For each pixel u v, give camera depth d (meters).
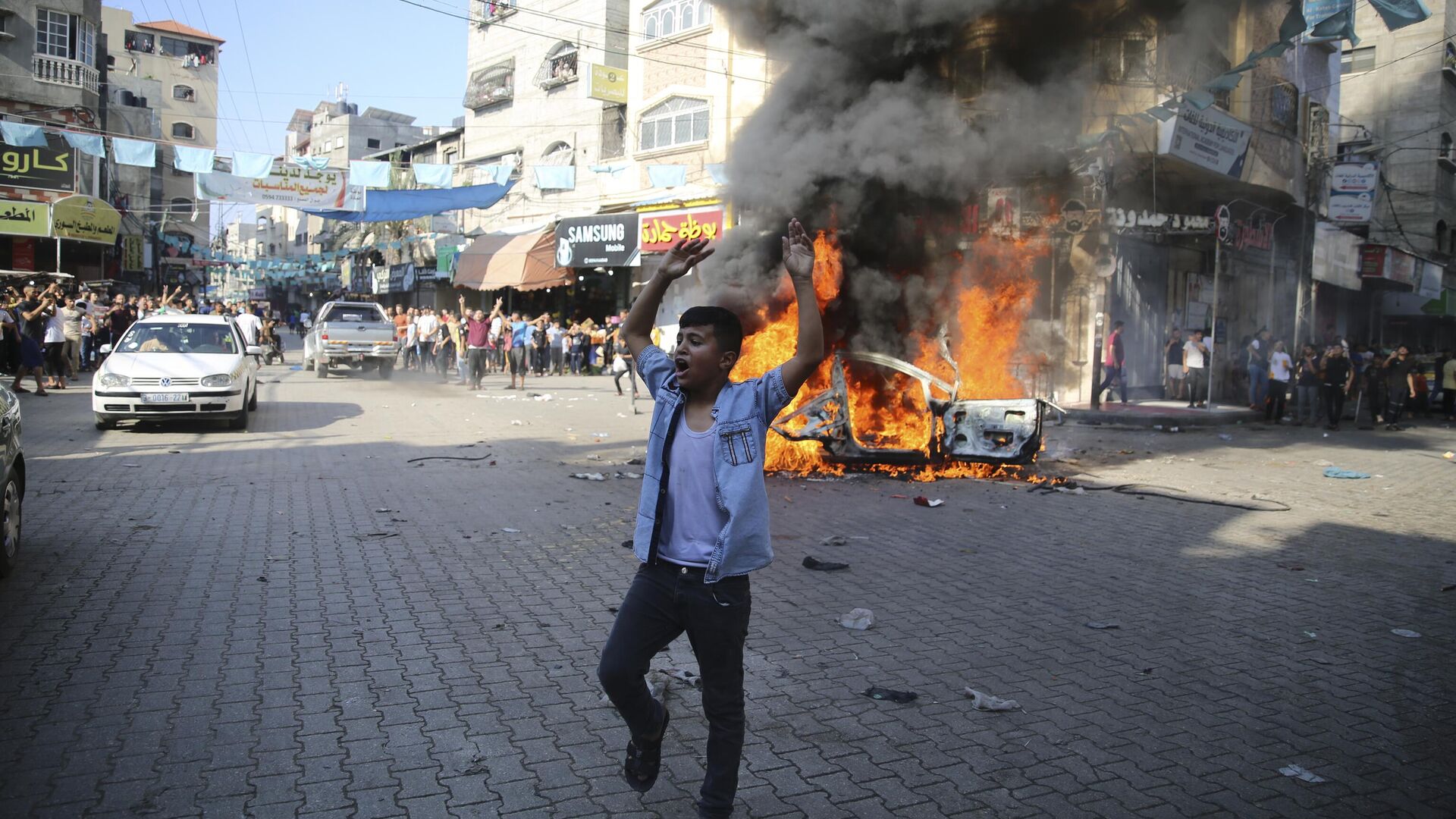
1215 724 3.84
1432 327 36.53
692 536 2.80
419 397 18.33
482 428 13.44
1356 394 22.62
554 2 29.48
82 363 21.69
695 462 2.83
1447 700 4.16
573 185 18.61
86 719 3.63
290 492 8.36
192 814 2.94
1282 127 20.81
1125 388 19.61
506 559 6.25
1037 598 5.64
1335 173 24.27
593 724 3.70
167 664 4.23
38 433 11.79
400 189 23.08
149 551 6.20
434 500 8.16
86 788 3.09
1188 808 3.13
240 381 12.48
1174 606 5.54
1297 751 3.60
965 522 7.77
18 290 22.55
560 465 10.27
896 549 6.80
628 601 2.86
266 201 21.44
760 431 2.87
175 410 11.92
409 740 3.52
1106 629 5.07
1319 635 5.05
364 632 4.73
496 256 28.20
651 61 25.41
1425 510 8.88
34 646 4.41
